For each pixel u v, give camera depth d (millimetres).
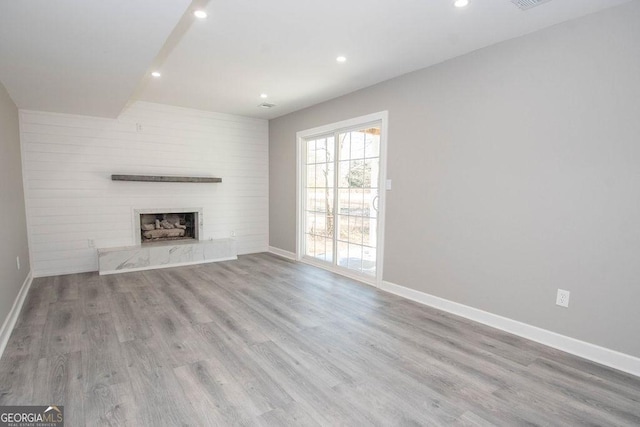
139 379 2174
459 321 3199
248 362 2412
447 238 3418
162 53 3203
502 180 2955
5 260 2916
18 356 2439
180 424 1775
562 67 2562
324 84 4137
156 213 5422
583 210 2504
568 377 2270
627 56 2266
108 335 2799
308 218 5613
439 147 3441
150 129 5195
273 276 4711
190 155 5578
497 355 2557
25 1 1852
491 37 2836
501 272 3002
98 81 3256
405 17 2516
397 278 3963
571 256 2576
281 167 6059
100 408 1886
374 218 4348
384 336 2861
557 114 2604
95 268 4914
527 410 1936
